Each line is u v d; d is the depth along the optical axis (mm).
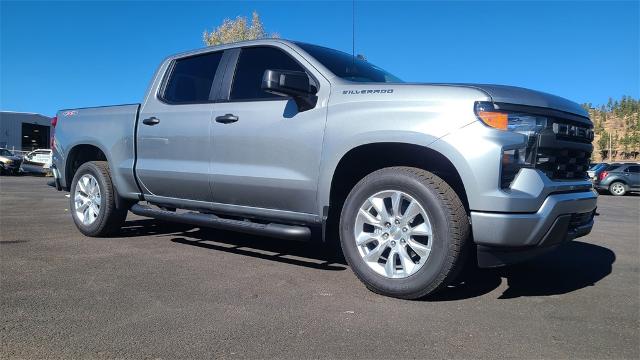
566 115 3680
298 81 3908
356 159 4039
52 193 13438
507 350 2793
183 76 5207
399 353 2729
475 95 3418
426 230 3506
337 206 4137
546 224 3369
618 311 3484
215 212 4902
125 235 6082
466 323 3188
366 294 3748
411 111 3576
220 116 4621
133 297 3613
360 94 3871
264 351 2732
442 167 3826
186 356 2666
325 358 2656
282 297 3650
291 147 4137
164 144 5098
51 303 3473
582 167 3961
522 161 3381
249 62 4684
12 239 5742
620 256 5379
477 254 3453
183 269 4414
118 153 5586
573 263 4980
